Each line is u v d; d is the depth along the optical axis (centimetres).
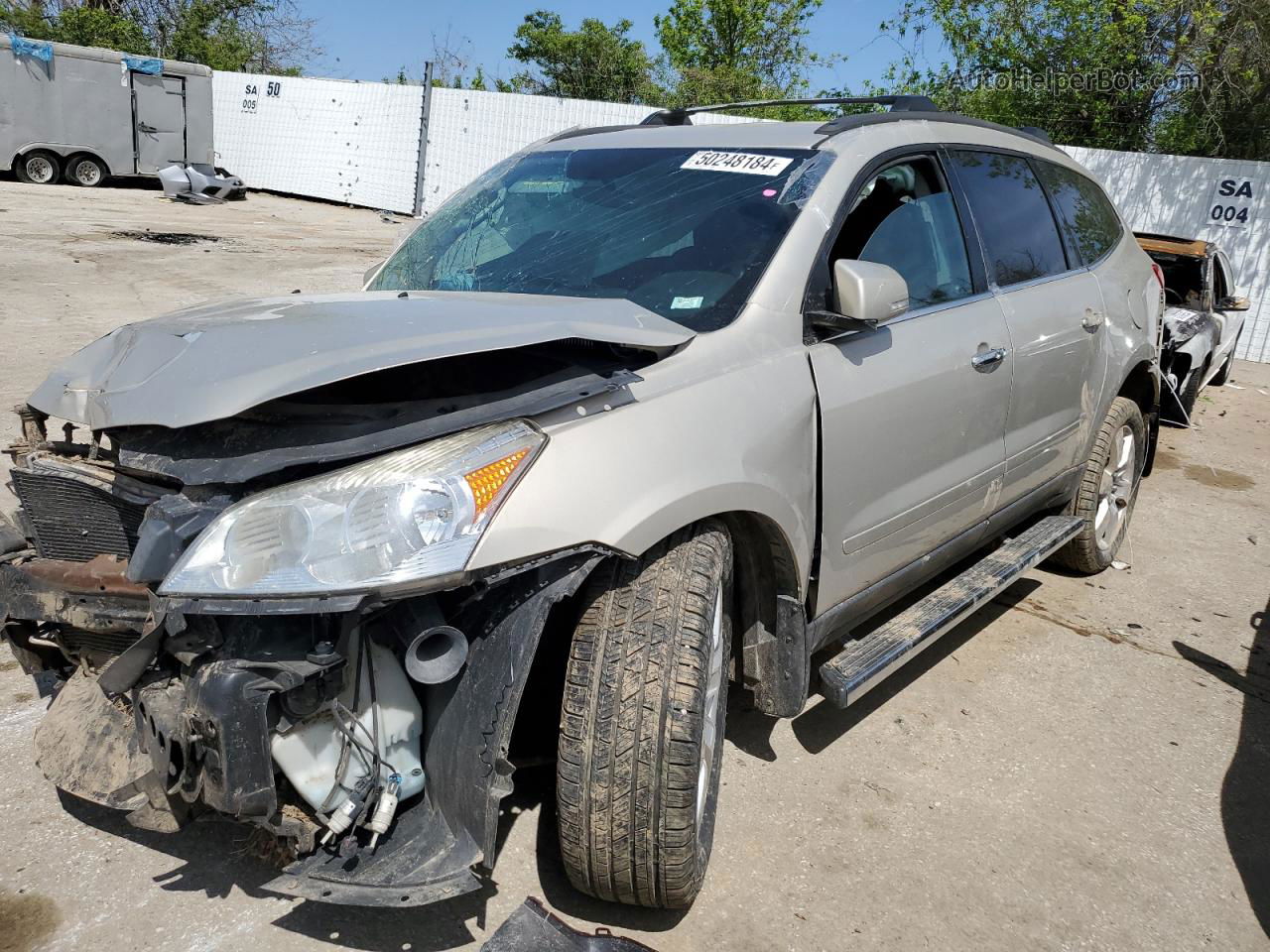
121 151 2078
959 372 328
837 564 290
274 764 197
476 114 2019
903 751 330
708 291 279
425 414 210
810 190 300
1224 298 891
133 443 212
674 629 221
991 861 279
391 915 241
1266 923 263
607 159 354
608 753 218
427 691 215
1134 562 529
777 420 256
